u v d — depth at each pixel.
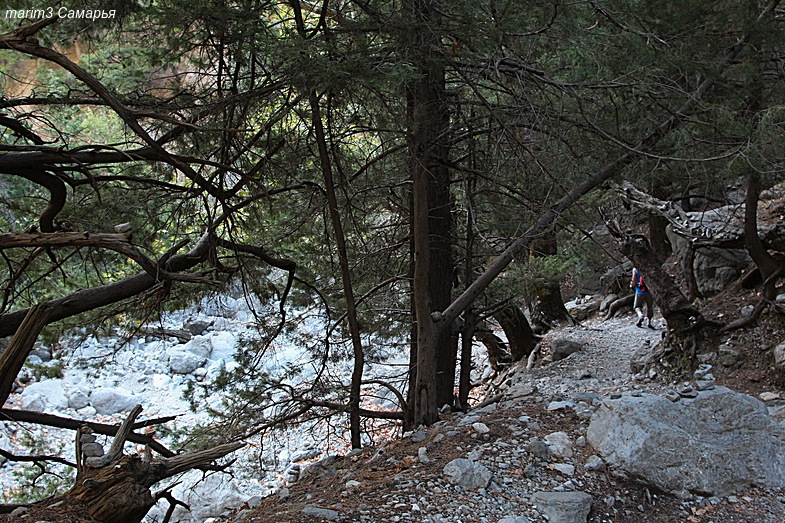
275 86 6.55
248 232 9.19
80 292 6.53
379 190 10.35
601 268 20.42
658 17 7.68
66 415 15.09
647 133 8.55
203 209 8.95
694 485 6.06
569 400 8.35
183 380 17.56
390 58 6.33
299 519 5.29
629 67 7.55
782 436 6.67
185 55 7.06
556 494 5.76
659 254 18.19
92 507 3.87
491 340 16.84
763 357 10.36
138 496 3.96
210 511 9.28
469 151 9.69
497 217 10.59
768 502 5.97
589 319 19.16
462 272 12.56
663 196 13.34
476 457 6.52
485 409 8.48
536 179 8.71
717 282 14.88
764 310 10.88
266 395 9.09
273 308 9.97
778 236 11.05
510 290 11.66
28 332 4.54
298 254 10.36
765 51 8.63
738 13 8.39
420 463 6.64
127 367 18.06
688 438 6.32
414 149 7.88
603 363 14.05
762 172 7.45
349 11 7.16
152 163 7.52
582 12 7.38
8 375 4.41
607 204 12.05
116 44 7.25
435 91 8.38
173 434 9.32
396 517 5.38
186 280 5.49
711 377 10.46
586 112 8.13
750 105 8.66
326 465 8.19
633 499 5.99
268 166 7.69
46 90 7.43
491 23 6.20
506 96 8.62
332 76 5.77
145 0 6.93
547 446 6.71
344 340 10.27
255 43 6.00
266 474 11.20
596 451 6.61
